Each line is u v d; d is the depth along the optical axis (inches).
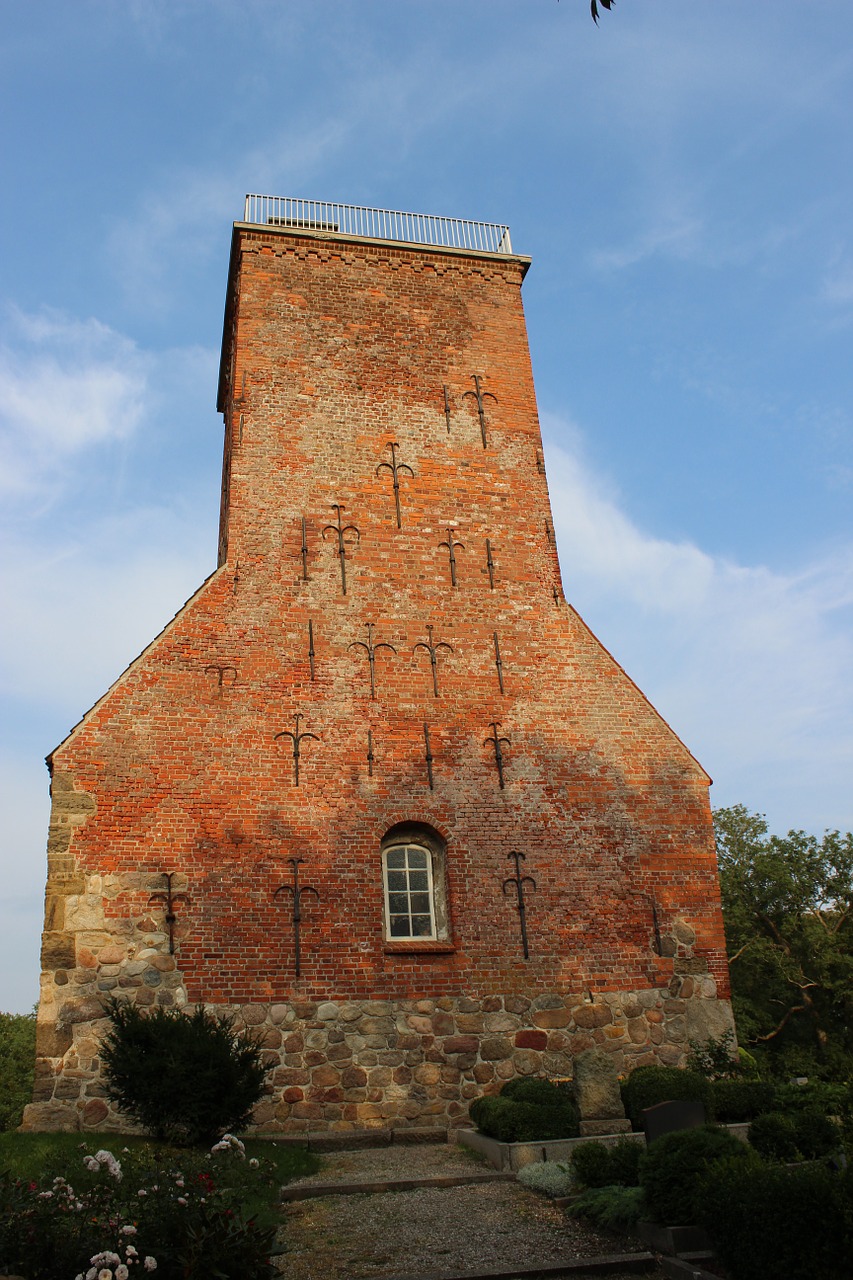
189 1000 573.0
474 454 778.8
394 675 688.4
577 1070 503.8
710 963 658.8
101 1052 498.0
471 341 821.2
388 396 781.3
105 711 617.9
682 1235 338.3
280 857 618.5
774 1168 330.0
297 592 693.3
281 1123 565.3
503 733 690.2
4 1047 2081.7
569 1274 325.4
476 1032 610.5
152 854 596.7
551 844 666.8
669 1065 626.5
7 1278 267.4
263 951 595.2
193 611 664.4
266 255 806.5
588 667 724.0
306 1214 404.5
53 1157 414.0
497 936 636.1
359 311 806.5
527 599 738.2
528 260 863.7
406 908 644.1
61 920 569.3
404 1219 393.1
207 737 633.6
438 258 842.8
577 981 636.1
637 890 667.4
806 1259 281.9
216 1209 305.4
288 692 661.3
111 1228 288.5
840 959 1521.9
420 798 658.8
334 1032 590.2
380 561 721.6
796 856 1675.7
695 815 695.7
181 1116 470.6
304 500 727.1
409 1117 582.6
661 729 716.0
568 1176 424.5
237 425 740.0
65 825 587.5
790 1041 1582.2
